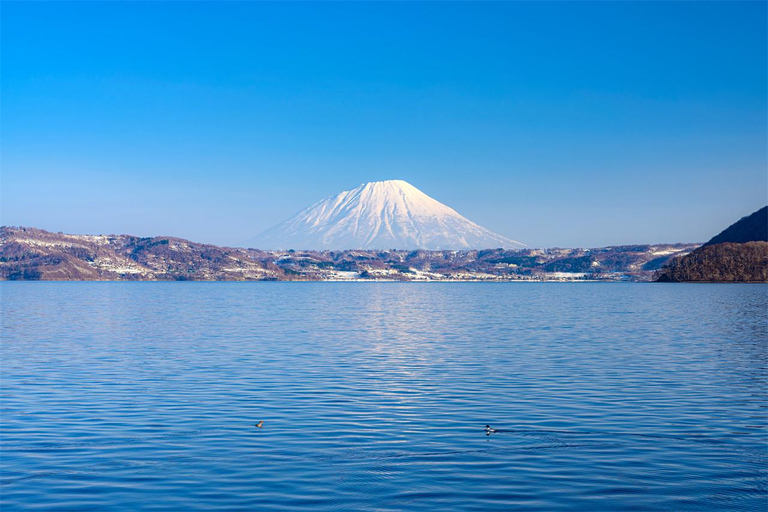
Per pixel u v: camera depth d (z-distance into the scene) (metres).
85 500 25.84
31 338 80.25
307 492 26.56
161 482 27.59
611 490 26.86
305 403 41.53
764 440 33.34
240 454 31.06
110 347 70.44
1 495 26.34
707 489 26.98
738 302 170.75
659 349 68.19
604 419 37.31
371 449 31.75
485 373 52.78
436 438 33.59
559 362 58.81
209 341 76.81
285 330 92.31
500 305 168.75
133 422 36.75
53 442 32.97
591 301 189.00
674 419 37.31
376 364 57.88
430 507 25.22
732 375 51.50
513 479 28.00
